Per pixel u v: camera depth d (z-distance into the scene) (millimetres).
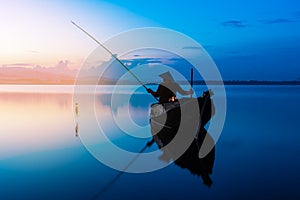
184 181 5477
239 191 4945
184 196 4770
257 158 6910
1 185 5254
